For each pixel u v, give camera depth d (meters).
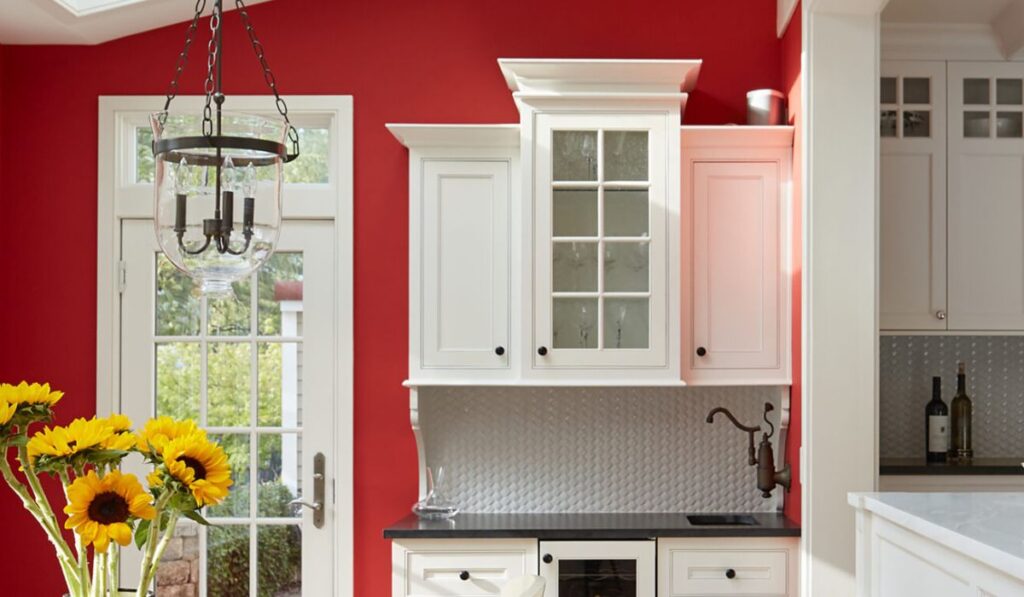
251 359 4.19
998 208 4.41
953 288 4.41
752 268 3.89
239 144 1.96
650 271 3.79
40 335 4.18
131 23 4.08
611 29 4.20
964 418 4.64
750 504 4.12
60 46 4.20
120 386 4.18
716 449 4.14
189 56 4.20
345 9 4.20
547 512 4.13
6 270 4.18
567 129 3.80
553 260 3.80
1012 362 4.74
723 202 3.90
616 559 3.65
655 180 3.79
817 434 3.57
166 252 1.99
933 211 4.41
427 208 3.87
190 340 4.19
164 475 1.66
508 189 3.88
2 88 4.16
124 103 4.18
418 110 4.18
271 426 4.18
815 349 3.59
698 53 4.20
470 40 4.20
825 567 3.55
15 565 4.12
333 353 4.17
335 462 4.14
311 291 4.18
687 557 3.66
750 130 3.83
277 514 4.16
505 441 4.15
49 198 4.18
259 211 1.98
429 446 4.15
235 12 4.19
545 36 4.20
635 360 3.78
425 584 3.65
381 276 4.15
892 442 4.75
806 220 3.62
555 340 3.79
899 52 4.43
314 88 4.18
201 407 4.19
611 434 4.15
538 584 2.20
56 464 1.65
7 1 3.69
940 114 4.43
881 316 4.41
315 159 4.25
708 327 3.88
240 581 4.14
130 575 4.14
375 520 4.13
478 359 3.85
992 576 2.00
